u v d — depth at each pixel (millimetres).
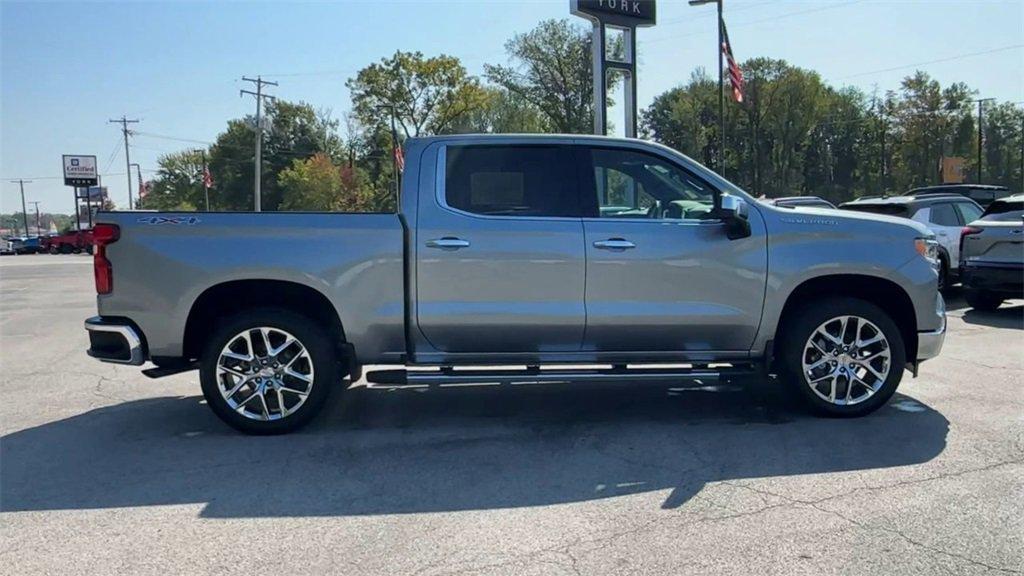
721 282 5355
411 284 5234
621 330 5352
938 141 74250
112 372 7711
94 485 4387
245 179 90875
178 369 5488
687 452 4879
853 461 4637
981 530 3623
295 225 5199
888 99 78062
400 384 5297
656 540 3574
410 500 4125
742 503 4012
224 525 3809
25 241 63531
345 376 5965
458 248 5211
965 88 73562
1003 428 5246
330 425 5598
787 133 72562
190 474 4562
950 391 6270
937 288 5629
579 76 60656
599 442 5121
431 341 5340
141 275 5172
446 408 6086
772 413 5793
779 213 5480
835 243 5438
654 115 84500
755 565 3307
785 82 70438
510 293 5254
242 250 5172
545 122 64375
